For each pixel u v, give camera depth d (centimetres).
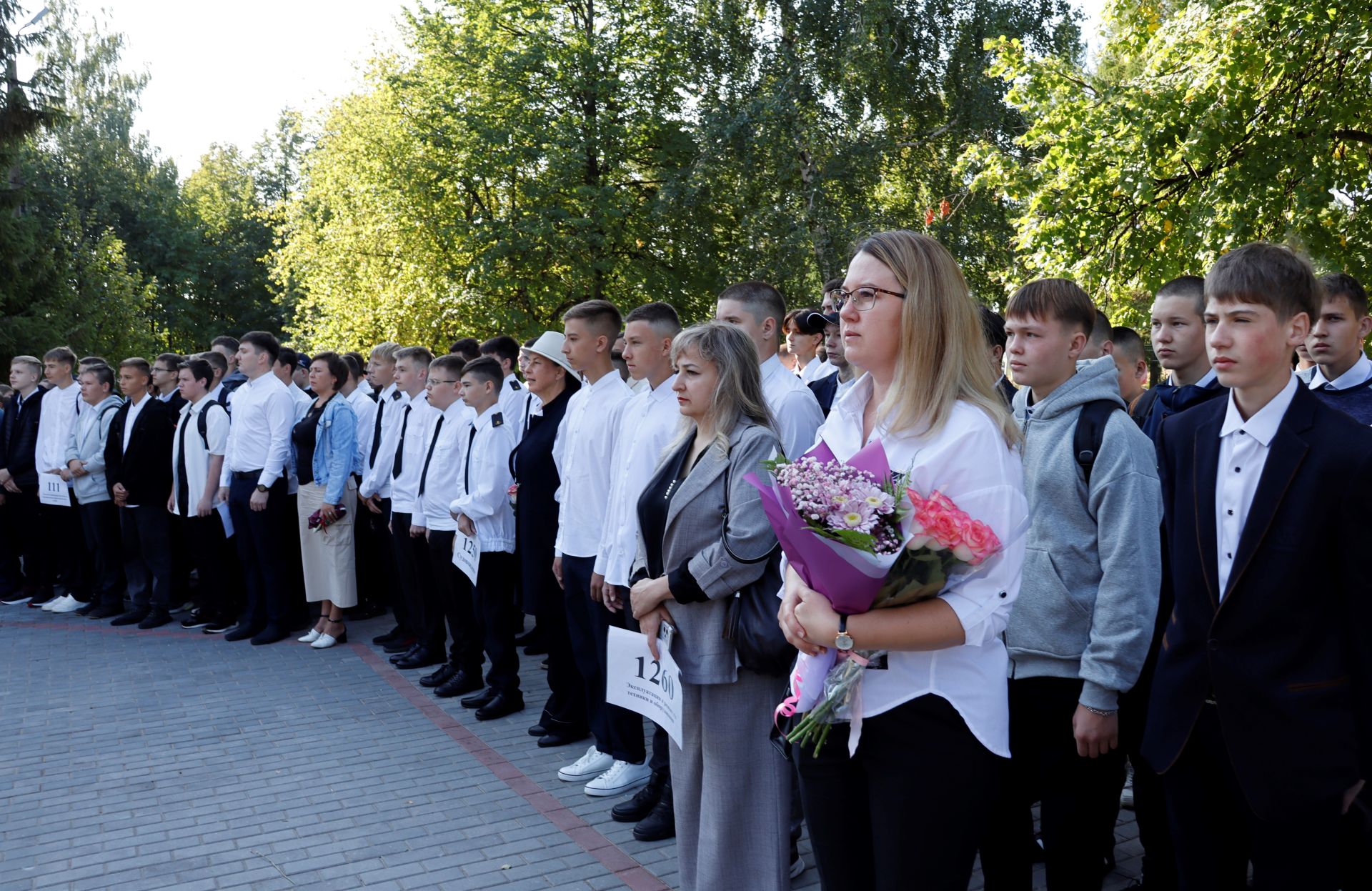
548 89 2241
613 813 443
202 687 667
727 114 2052
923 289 208
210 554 814
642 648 344
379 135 2356
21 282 2527
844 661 207
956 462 202
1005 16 2012
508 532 593
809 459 200
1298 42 916
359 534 858
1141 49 1296
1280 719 232
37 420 960
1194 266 1004
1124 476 283
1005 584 202
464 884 387
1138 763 328
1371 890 290
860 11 2028
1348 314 398
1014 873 309
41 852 427
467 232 2238
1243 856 257
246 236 4872
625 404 482
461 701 621
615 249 2283
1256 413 242
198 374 810
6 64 2420
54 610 920
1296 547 230
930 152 2066
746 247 2031
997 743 209
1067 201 1061
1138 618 275
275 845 427
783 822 326
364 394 862
